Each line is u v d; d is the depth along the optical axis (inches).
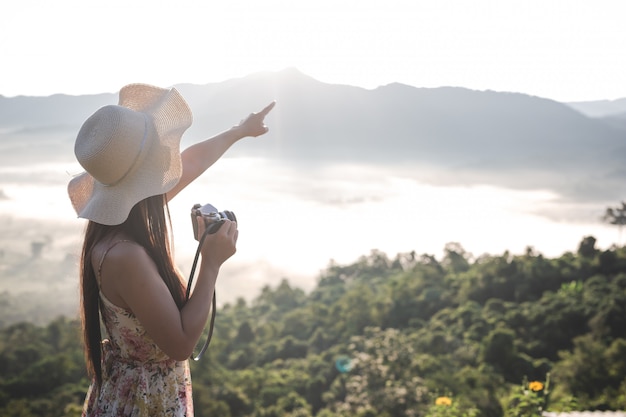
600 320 2199.8
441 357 1610.5
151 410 59.1
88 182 63.6
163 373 59.9
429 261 3905.0
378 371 1221.1
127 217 56.4
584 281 2972.4
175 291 58.1
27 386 2160.4
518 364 1852.9
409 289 3321.9
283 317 3629.4
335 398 1895.9
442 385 1237.7
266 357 2910.9
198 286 56.4
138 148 56.4
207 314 55.6
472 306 2822.3
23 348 2618.1
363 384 1196.5
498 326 2422.5
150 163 57.6
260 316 4097.0
